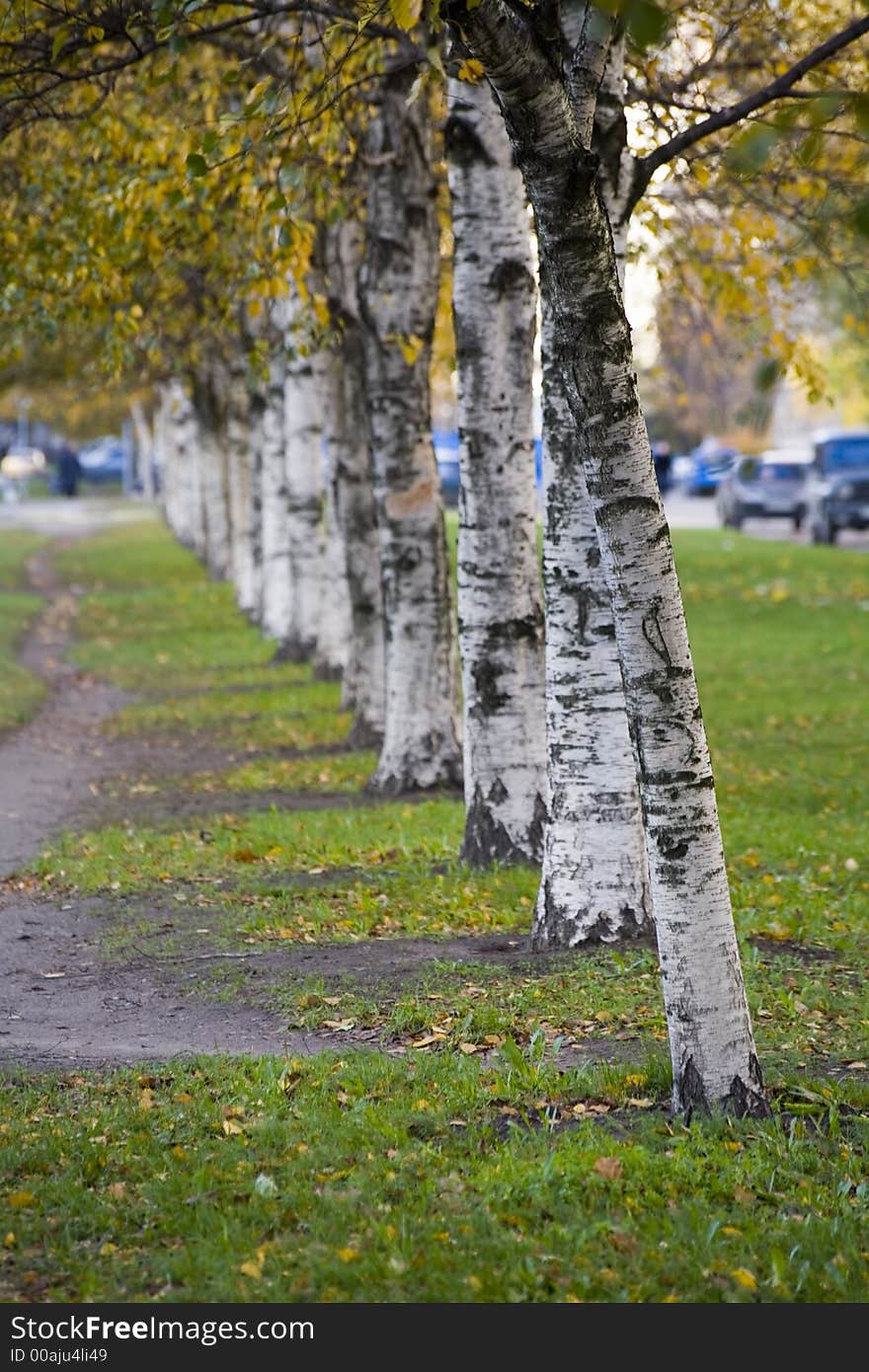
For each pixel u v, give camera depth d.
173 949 11.84
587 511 10.99
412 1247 6.34
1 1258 6.50
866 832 16.19
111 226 15.23
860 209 5.07
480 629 14.20
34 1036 9.84
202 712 25.66
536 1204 6.76
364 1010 10.01
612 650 11.13
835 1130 7.65
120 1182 7.19
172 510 75.44
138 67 15.14
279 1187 7.07
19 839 16.44
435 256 17.41
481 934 12.05
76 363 28.02
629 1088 8.27
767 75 14.46
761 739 22.53
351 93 15.12
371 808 17.25
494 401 13.91
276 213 13.58
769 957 11.23
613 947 11.13
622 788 11.23
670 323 20.56
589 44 7.16
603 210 6.96
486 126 13.52
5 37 11.03
